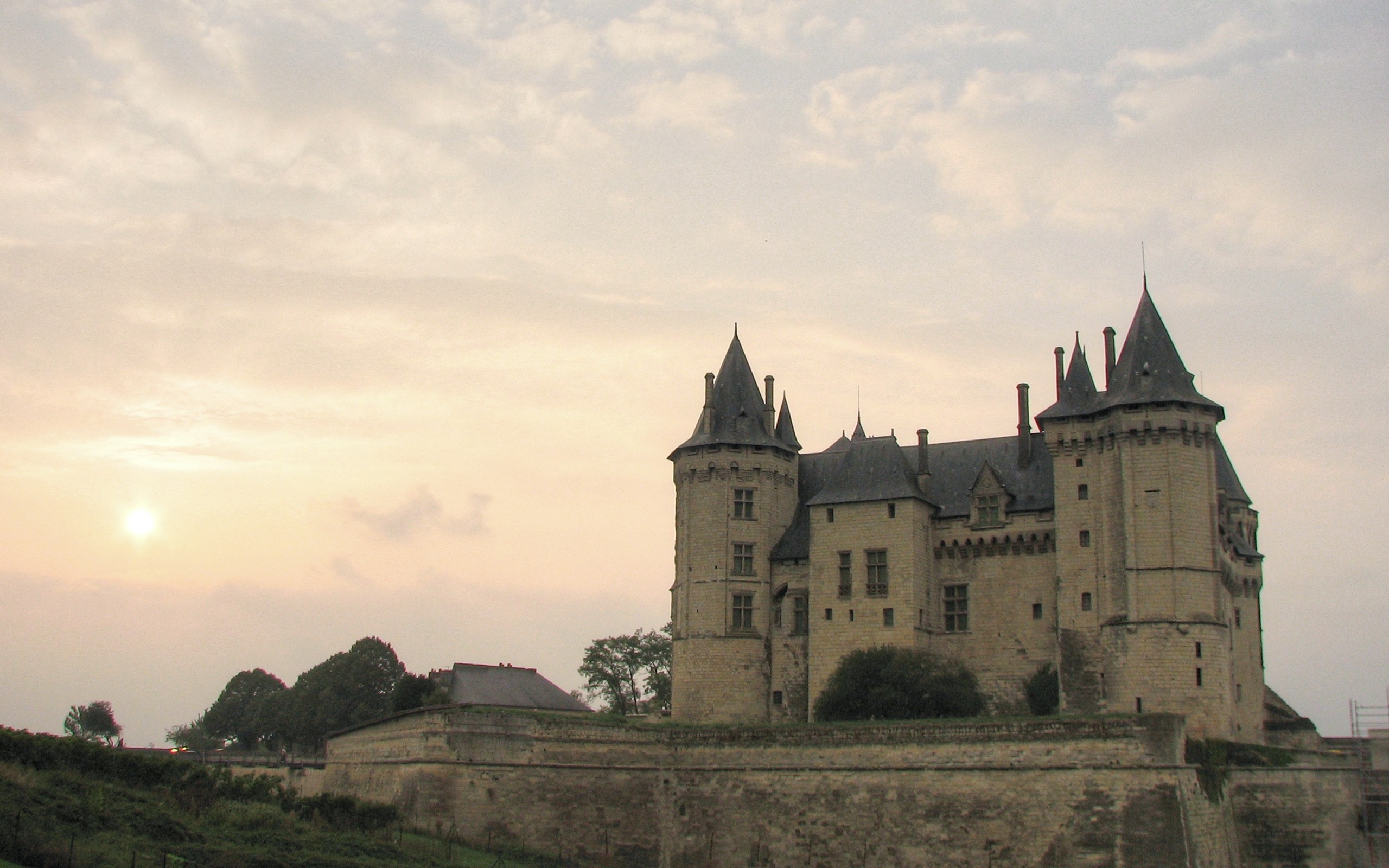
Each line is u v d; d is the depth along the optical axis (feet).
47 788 169.89
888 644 261.85
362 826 213.66
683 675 278.46
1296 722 266.77
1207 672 233.76
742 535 282.97
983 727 220.84
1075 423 256.32
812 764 231.71
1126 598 240.94
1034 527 263.70
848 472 278.67
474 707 233.55
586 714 270.46
